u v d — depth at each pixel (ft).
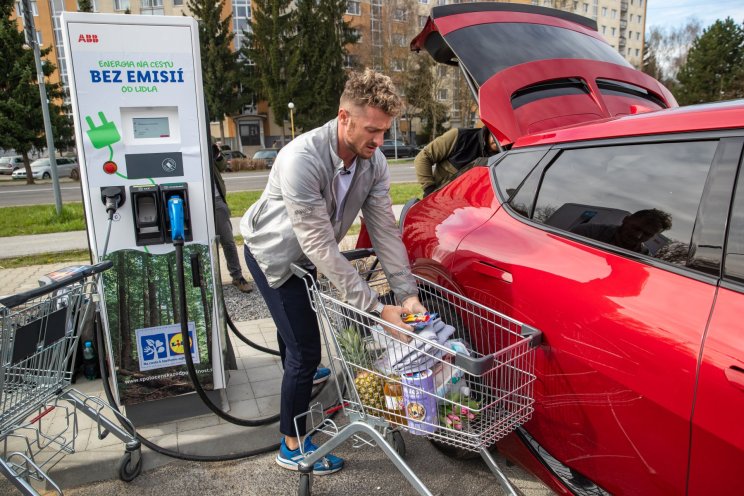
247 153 151.23
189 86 9.02
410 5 148.15
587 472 6.40
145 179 9.09
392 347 6.72
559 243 6.99
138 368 9.59
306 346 8.21
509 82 10.19
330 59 135.54
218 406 10.53
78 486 8.57
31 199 57.77
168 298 9.51
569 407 6.44
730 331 4.79
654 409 5.32
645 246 5.97
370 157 7.29
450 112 164.86
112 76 8.64
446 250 8.69
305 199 6.86
